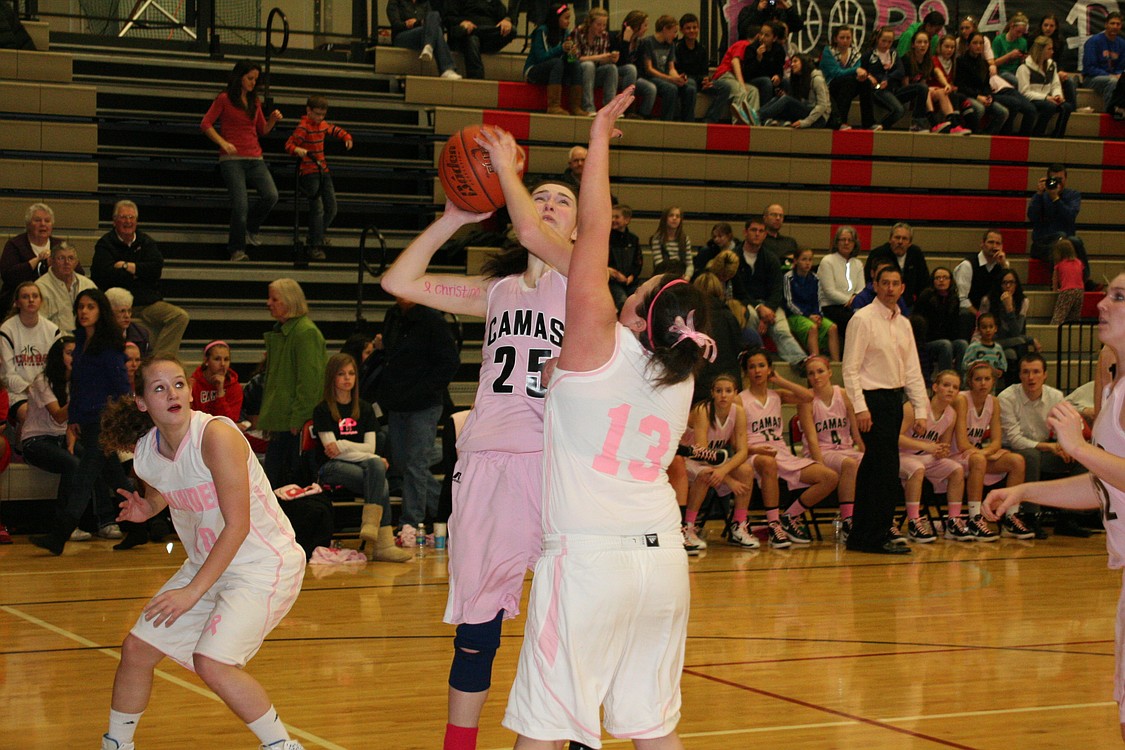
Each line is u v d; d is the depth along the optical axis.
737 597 9.87
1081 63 23.67
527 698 3.92
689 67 20.52
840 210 20.22
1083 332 18.55
